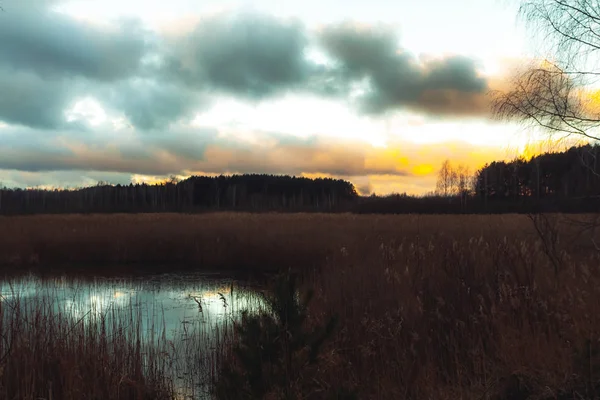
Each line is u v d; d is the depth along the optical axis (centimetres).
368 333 538
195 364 617
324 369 437
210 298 1123
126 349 612
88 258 1836
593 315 444
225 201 9356
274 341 327
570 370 375
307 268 1372
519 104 487
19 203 7262
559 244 627
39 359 533
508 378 402
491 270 621
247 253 1714
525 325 468
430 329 530
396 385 449
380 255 927
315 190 10656
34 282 1368
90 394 493
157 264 1747
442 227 1689
